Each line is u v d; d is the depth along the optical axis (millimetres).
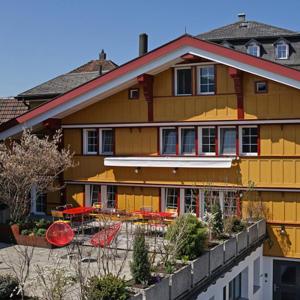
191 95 22719
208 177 22641
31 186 22453
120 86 23297
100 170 24719
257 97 21703
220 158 21922
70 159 24344
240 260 18500
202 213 22719
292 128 21391
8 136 24719
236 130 22234
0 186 21625
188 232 15523
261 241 21391
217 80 22281
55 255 17969
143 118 23656
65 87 30344
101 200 24938
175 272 13727
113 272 15336
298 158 21312
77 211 21281
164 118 23219
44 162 22000
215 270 16234
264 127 21828
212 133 22750
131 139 24062
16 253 18484
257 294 21656
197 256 15516
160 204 23625
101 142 24828
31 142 22359
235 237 18094
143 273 13164
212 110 22391
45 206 26016
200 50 21484
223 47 21141
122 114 24094
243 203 22250
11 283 12883
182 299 13836
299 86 20188
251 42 30422
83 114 24938
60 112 24078
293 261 22219
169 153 23500
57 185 25500
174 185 23203
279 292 22547
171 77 23047
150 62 22344
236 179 22172
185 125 22938
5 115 29844
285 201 21766
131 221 21703
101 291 11680
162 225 21312
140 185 23891
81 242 19453
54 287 11906
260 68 20656
